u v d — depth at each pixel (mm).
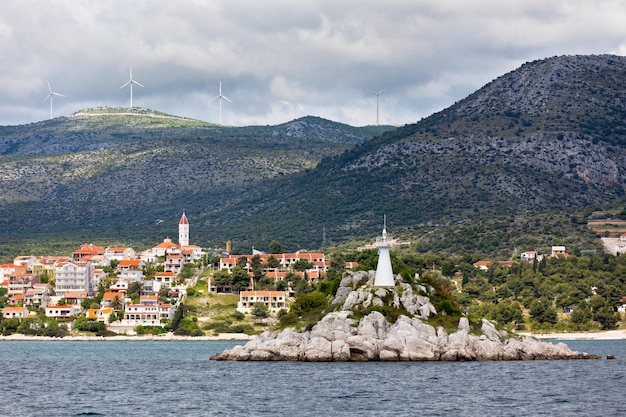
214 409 185125
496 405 186875
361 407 184750
